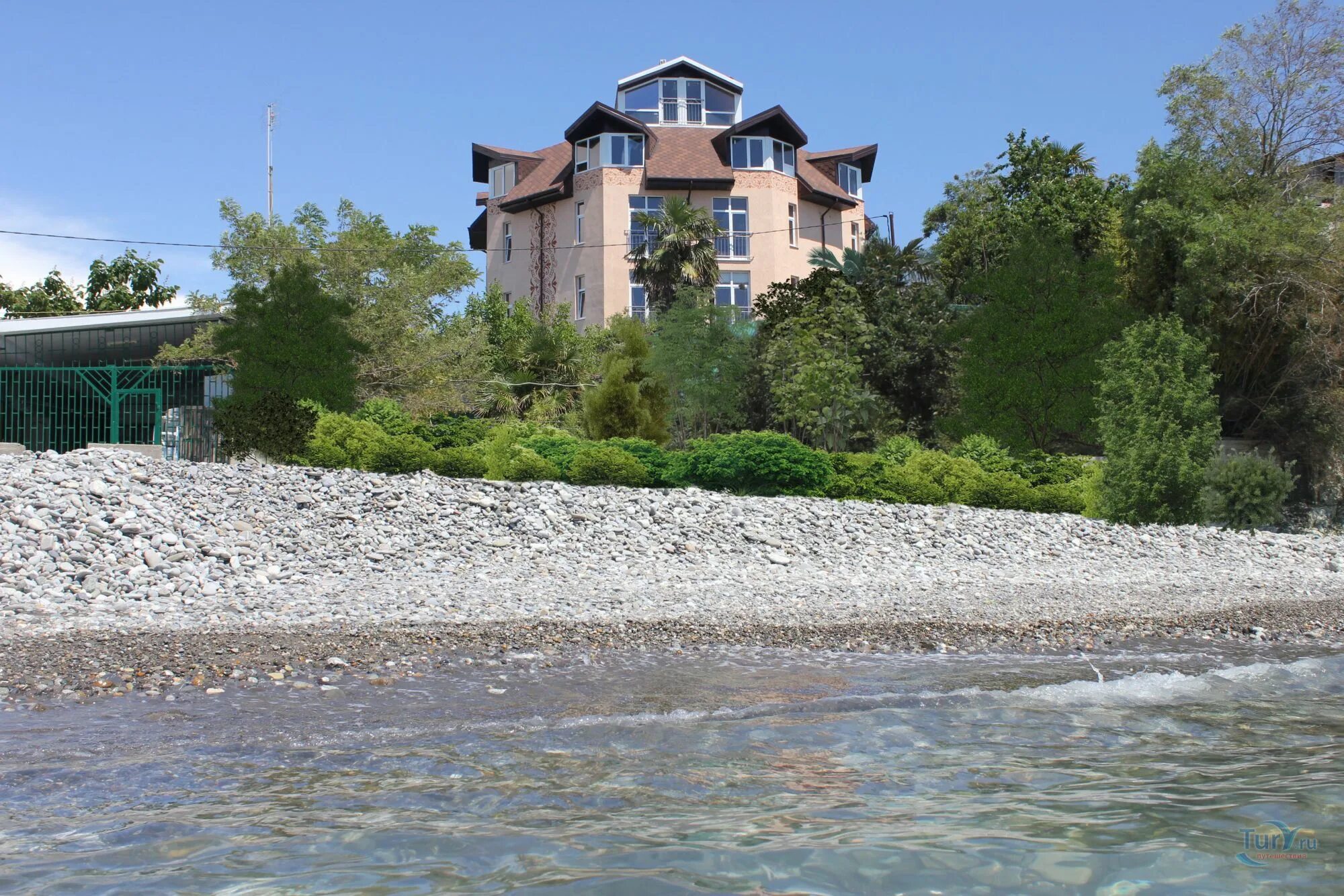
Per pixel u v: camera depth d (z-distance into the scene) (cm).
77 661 784
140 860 416
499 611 1109
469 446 2261
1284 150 3359
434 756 573
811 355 3259
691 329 3634
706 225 4088
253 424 2058
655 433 2986
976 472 2325
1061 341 3083
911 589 1399
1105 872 425
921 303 3766
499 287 4578
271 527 1470
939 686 786
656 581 1393
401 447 2006
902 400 3684
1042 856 440
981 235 4378
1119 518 2222
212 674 762
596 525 1677
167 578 1228
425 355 3162
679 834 456
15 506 1355
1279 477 2273
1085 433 3077
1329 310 3017
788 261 4647
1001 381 3131
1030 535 1923
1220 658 935
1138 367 2309
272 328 2525
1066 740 638
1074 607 1258
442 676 781
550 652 880
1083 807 507
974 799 516
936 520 1944
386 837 446
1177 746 629
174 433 2520
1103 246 3894
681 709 689
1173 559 1841
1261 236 3027
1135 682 816
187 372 2923
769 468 2108
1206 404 2280
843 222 5094
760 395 3597
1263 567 1812
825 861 429
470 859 422
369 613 1070
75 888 386
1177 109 3359
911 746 618
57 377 2827
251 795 503
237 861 416
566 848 437
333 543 1455
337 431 2033
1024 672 853
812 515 1869
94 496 1441
